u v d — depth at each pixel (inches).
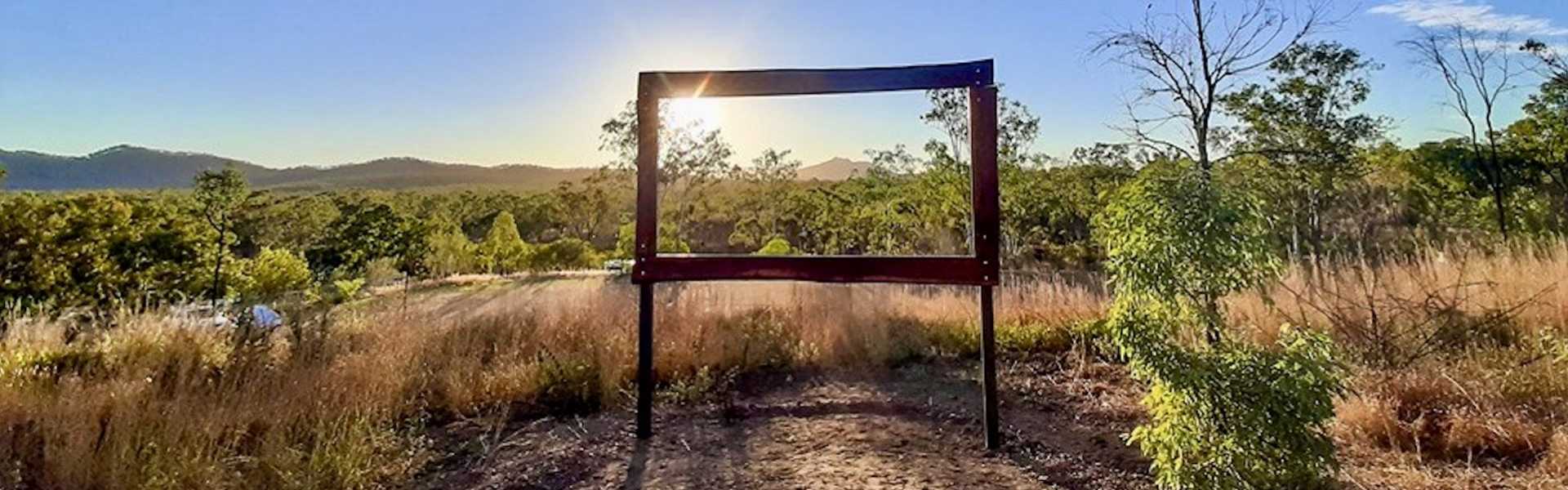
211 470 107.6
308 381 142.9
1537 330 166.9
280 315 194.4
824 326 208.1
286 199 1441.9
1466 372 145.0
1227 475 81.9
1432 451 116.9
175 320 174.4
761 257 131.1
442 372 169.5
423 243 1138.0
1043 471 113.9
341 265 1058.1
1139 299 84.9
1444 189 673.6
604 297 240.4
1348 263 236.1
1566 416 122.4
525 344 194.4
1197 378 81.0
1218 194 81.9
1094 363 187.9
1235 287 83.2
